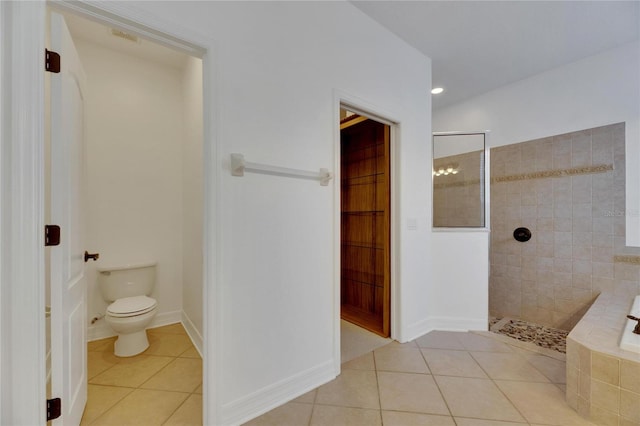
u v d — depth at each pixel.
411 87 2.56
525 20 2.25
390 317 2.50
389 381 1.82
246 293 1.48
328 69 1.89
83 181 1.61
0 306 0.94
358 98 2.09
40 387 1.00
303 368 1.72
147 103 2.75
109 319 2.08
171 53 2.64
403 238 2.44
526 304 3.17
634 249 2.49
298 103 1.72
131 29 1.20
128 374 1.89
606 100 2.65
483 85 3.33
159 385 1.77
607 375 1.44
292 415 1.50
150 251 2.74
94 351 2.21
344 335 2.56
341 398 1.65
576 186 2.81
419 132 2.63
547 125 3.01
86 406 1.56
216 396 1.36
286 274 1.65
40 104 1.01
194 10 1.33
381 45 2.28
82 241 1.55
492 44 2.55
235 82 1.45
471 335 2.57
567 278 2.88
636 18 2.21
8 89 0.96
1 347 0.95
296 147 1.71
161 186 2.82
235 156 1.41
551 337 2.71
